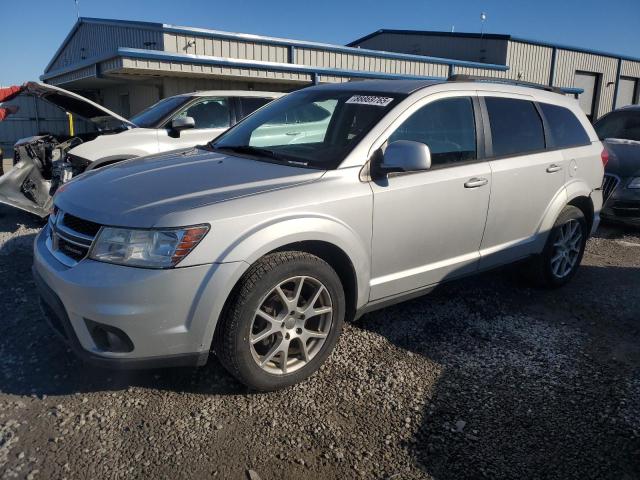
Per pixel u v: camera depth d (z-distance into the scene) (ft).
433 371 11.05
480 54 78.48
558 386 10.67
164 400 9.74
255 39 52.49
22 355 11.09
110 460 8.21
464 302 14.61
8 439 8.57
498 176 13.09
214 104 25.45
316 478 8.04
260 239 9.16
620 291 16.08
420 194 11.48
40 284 9.70
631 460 8.61
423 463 8.42
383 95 12.26
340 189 10.36
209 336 9.05
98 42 66.13
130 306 8.52
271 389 9.96
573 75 86.28
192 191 9.59
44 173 22.36
